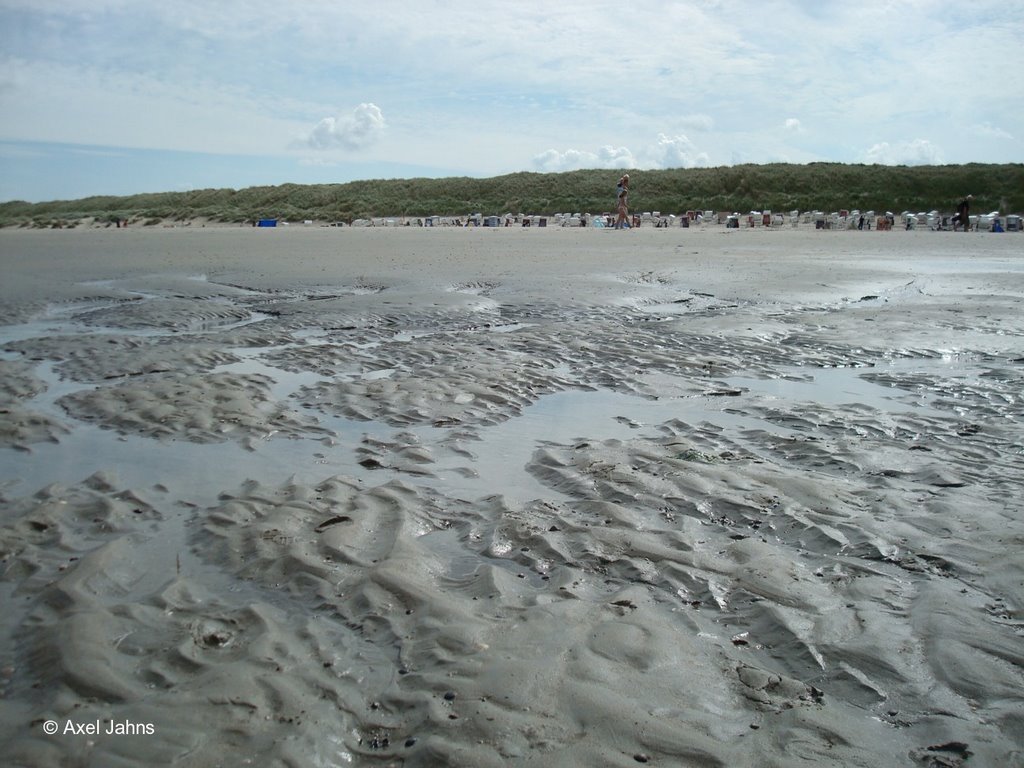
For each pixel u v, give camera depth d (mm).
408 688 2881
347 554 3939
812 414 6414
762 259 20453
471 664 3008
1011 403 6664
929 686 2912
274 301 13461
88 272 18141
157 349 9094
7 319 11773
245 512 4461
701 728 2664
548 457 5430
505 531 4250
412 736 2637
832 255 21875
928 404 6738
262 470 5238
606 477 4992
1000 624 3303
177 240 32094
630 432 6066
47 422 6211
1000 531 4133
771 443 5719
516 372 7914
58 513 4484
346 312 11781
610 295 13516
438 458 5500
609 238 30969
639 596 3572
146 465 5332
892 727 2705
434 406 6738
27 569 3865
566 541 4148
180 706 2758
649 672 2975
